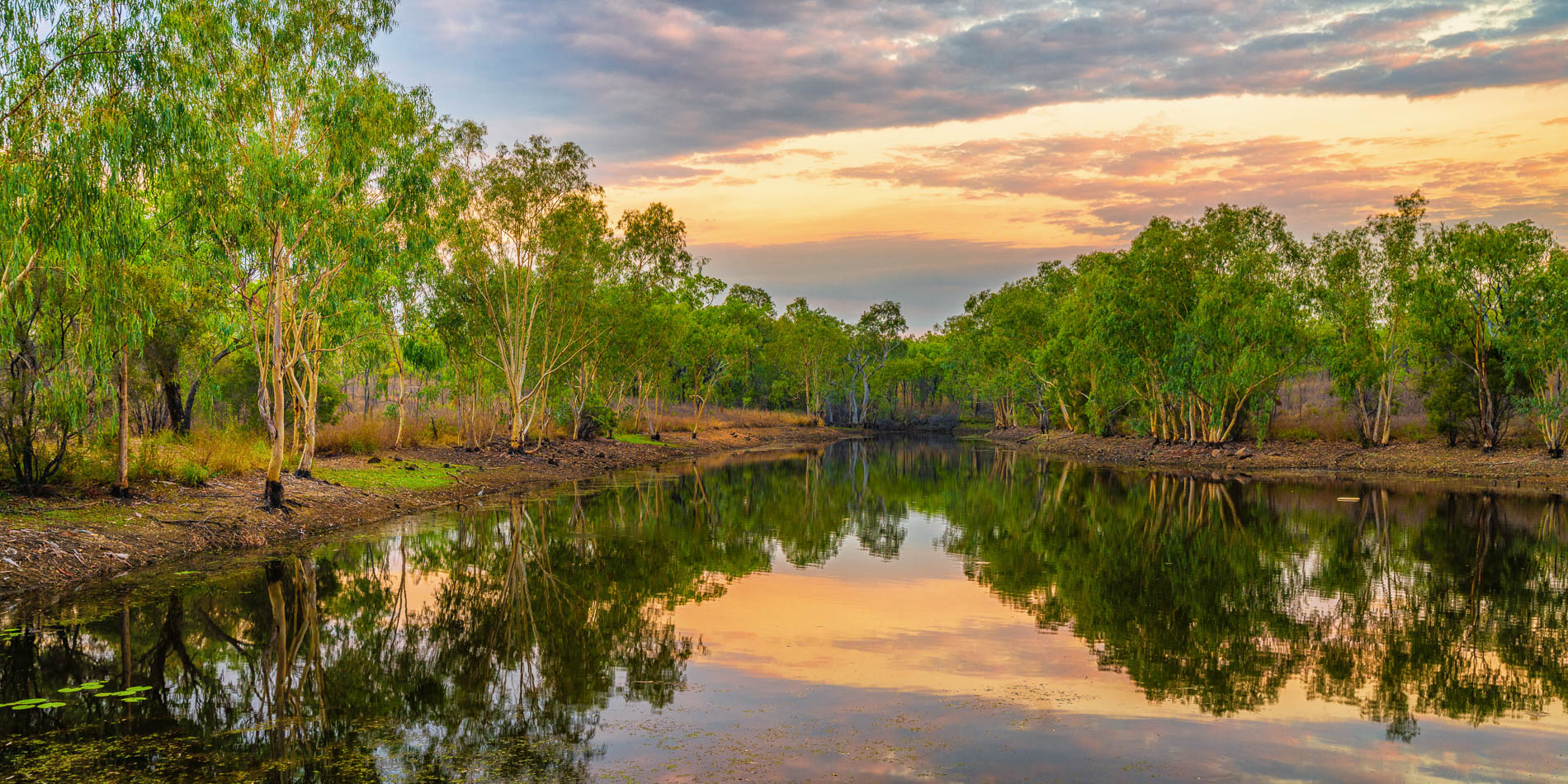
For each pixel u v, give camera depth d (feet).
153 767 25.98
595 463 142.10
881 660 38.68
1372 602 50.60
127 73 45.47
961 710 31.89
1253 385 153.38
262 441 89.35
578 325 143.02
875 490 118.11
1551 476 115.44
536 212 124.36
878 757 27.25
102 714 30.71
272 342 75.31
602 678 35.96
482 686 34.76
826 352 310.65
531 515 85.10
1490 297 127.03
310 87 64.28
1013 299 234.17
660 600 51.37
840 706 32.24
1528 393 127.54
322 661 37.81
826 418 353.10
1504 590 53.88
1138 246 167.12
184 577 51.47
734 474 140.56
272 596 48.42
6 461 57.21
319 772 25.72
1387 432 147.84
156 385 76.69
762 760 26.91
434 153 73.31
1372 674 36.70
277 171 59.62
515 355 132.05
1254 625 45.50
